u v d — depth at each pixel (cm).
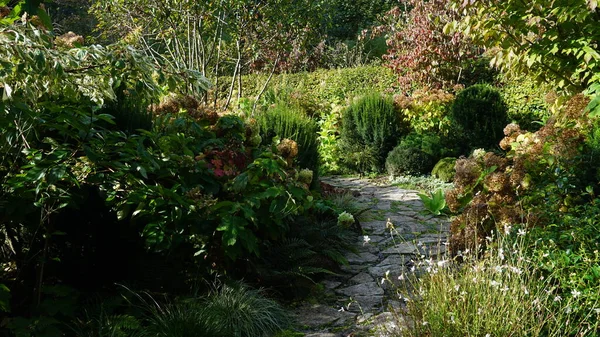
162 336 374
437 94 1164
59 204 395
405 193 927
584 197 477
